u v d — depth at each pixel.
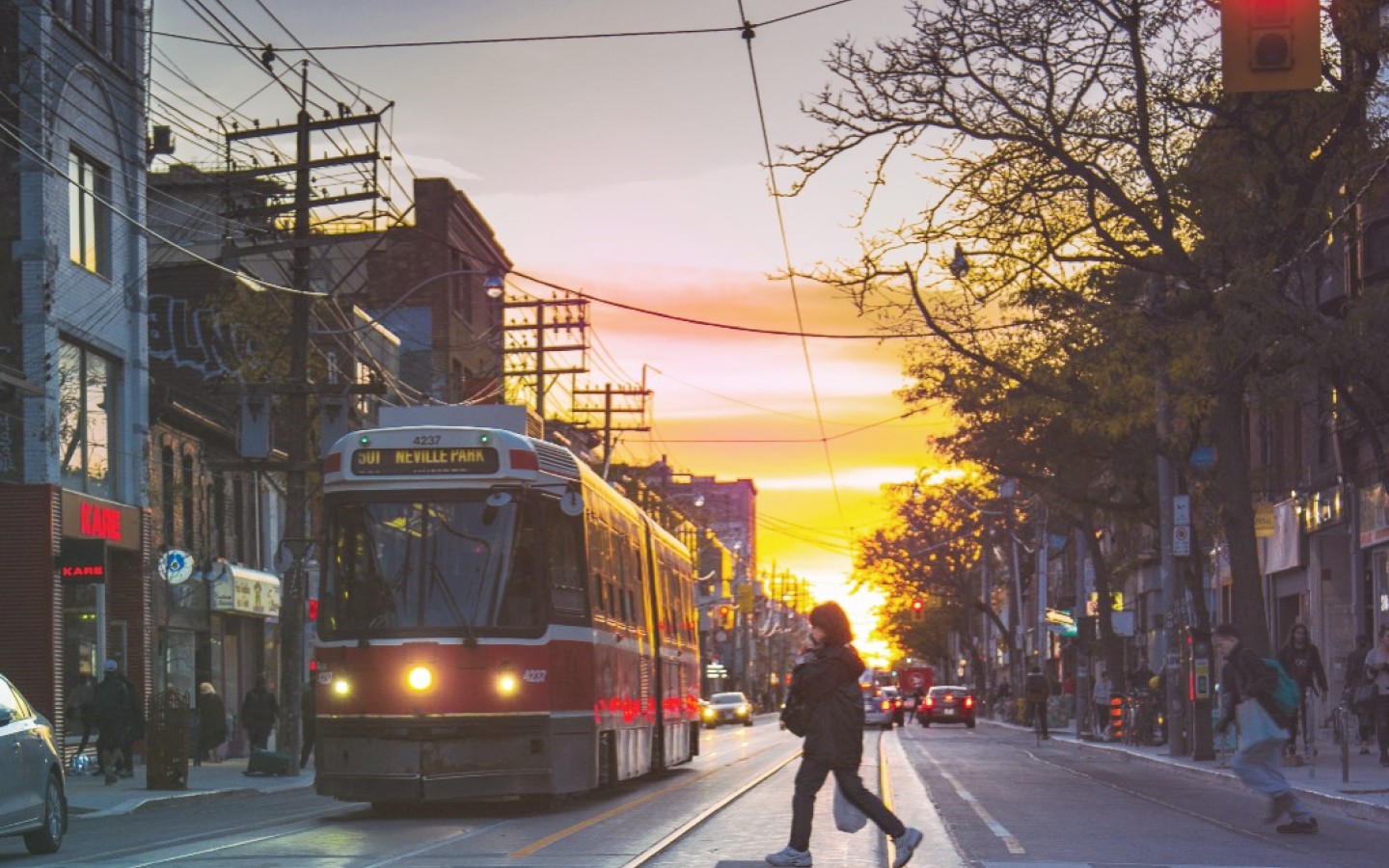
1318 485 39.00
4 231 32.06
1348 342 23.34
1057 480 39.25
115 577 35.59
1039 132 23.72
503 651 18.73
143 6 36.31
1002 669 109.31
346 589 18.98
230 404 45.12
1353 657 29.55
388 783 18.48
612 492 22.88
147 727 28.91
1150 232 24.81
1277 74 11.69
